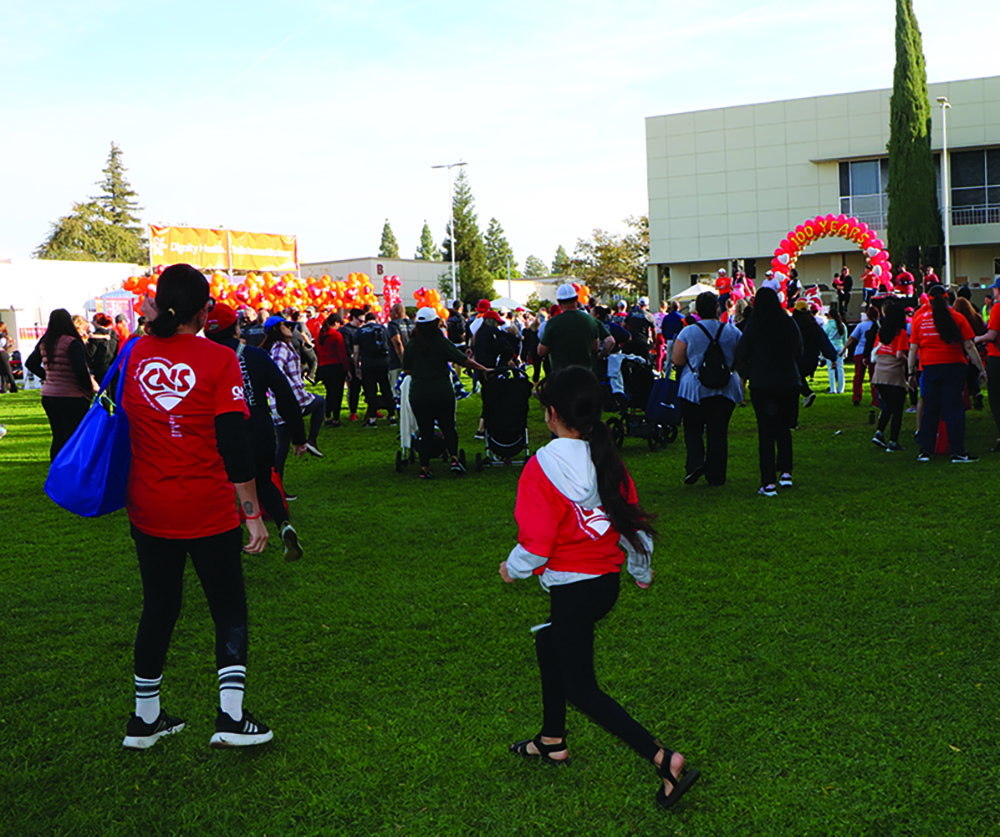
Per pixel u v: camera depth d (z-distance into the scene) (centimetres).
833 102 4512
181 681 440
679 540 675
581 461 316
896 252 4138
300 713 403
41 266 3969
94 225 9125
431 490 926
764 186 4656
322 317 2705
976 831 297
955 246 4431
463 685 429
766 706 393
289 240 4578
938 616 489
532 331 1980
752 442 1166
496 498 873
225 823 316
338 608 546
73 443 351
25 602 579
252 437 645
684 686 416
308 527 768
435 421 1022
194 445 351
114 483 350
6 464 1205
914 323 950
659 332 2119
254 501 364
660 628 490
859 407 1463
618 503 315
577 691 318
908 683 409
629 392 1143
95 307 3719
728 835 302
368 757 360
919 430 963
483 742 371
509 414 1016
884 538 651
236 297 3091
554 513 312
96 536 766
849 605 514
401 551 681
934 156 4388
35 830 314
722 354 845
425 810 322
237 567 371
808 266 4634
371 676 443
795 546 645
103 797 335
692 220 4784
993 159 4341
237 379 357
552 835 304
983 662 428
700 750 356
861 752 350
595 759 354
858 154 4484
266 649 481
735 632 480
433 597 563
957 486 810
